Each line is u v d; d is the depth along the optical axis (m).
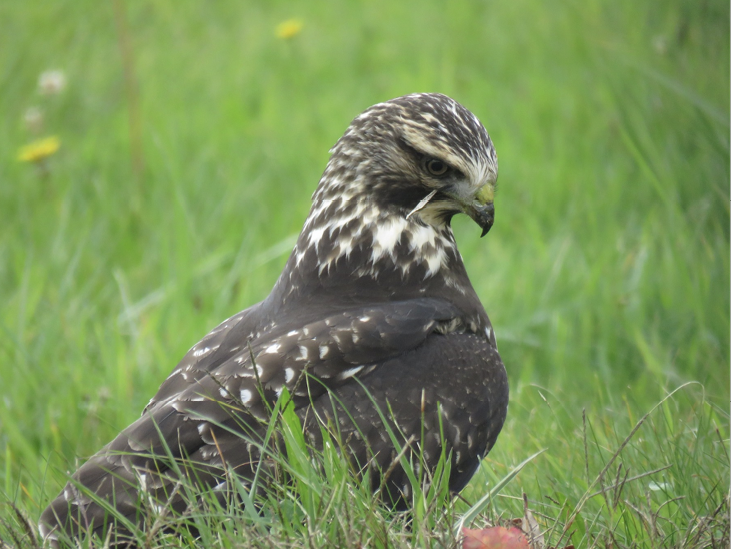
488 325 8.33
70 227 15.17
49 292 12.99
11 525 7.07
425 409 7.17
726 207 11.55
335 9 25.41
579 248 13.30
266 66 22.06
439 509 6.67
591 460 8.52
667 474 7.98
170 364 10.81
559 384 10.73
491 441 7.60
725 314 11.05
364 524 6.14
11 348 11.34
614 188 14.48
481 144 7.91
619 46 15.54
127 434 6.81
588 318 11.77
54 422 10.05
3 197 16.55
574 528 7.13
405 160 7.85
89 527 6.35
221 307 12.19
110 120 19.69
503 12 23.12
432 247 8.12
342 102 19.52
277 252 13.11
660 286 11.98
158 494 6.56
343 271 8.01
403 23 23.64
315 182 16.27
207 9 25.91
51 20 24.55
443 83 19.23
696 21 13.87
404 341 7.36
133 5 25.67
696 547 6.68
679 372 10.90
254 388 6.89
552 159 16.08
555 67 19.25
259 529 6.32
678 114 13.12
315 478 6.43
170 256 13.50
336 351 7.13
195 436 6.73
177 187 14.14
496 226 14.70
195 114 19.55
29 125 19.28
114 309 12.90
